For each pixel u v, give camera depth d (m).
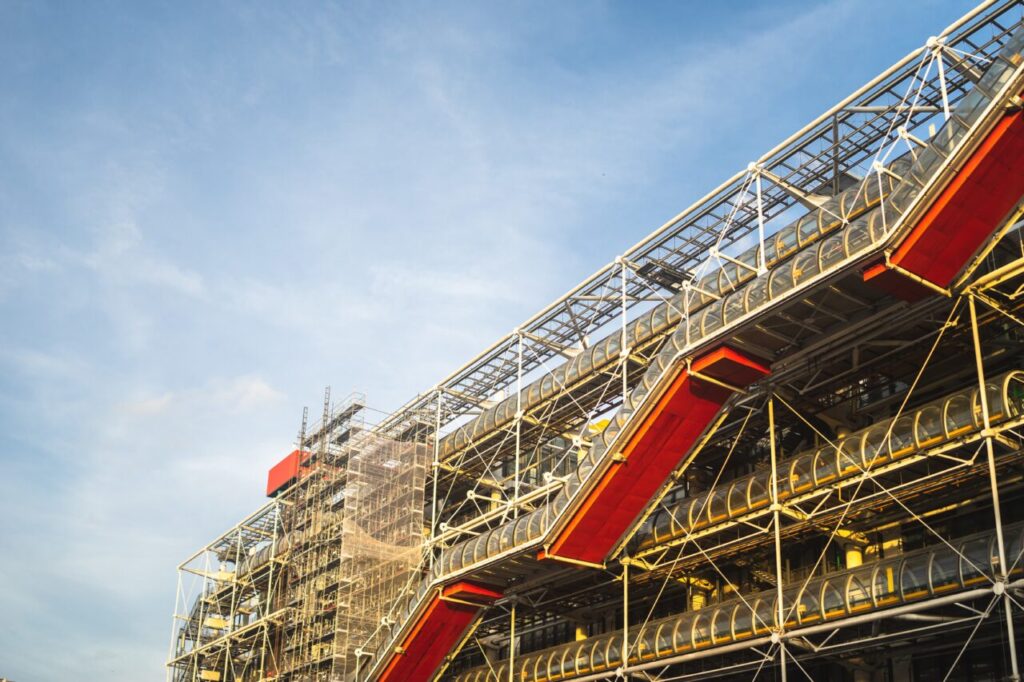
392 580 44.84
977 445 26.23
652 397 31.42
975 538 25.14
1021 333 28.72
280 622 52.09
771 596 29.61
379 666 39.97
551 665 35.84
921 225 25.69
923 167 26.28
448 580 37.84
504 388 48.31
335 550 49.03
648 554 33.94
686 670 33.03
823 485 28.88
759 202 33.31
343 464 53.19
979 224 26.23
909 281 26.16
